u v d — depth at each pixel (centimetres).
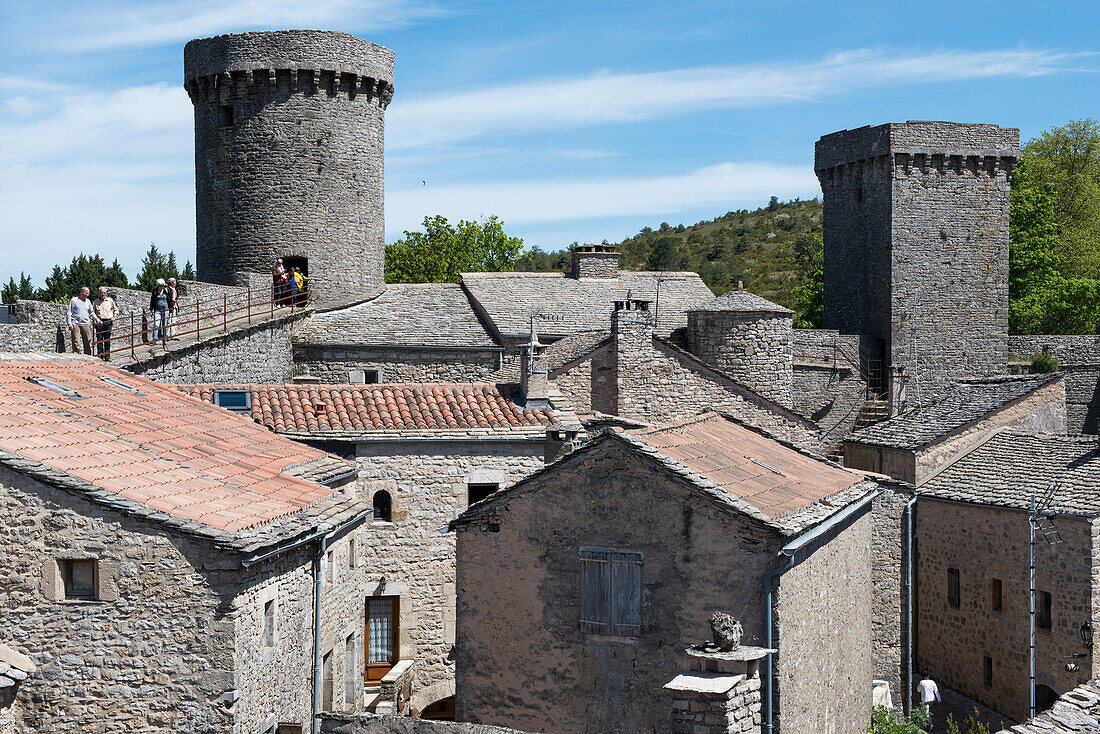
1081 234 7881
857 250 6219
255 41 4694
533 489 2023
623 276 5034
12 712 1741
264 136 4725
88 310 2819
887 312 5994
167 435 2181
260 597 1830
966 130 5997
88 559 1744
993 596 3234
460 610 2083
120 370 2597
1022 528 3097
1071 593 2909
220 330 3500
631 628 1936
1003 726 3067
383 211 5044
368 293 4762
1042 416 3719
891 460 3691
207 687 1734
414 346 4284
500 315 4519
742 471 2147
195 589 1739
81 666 1742
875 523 3111
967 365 6072
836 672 2228
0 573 1750
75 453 1886
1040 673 3012
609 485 1962
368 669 2755
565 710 1994
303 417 2758
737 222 15612
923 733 2616
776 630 1847
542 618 2016
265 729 1845
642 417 3481
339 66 4747
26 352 2570
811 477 2333
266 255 4750
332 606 2203
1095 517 2838
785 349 4172
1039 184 8012
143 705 1742
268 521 1884
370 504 2717
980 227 6059
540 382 2914
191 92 4903
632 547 1944
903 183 5962
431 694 2742
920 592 3609
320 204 4766
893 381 5066
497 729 1623
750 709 1562
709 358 4150
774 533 1841
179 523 1739
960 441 3612
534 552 2025
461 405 2889
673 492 1912
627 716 1945
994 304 6094
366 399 2888
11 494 1748
